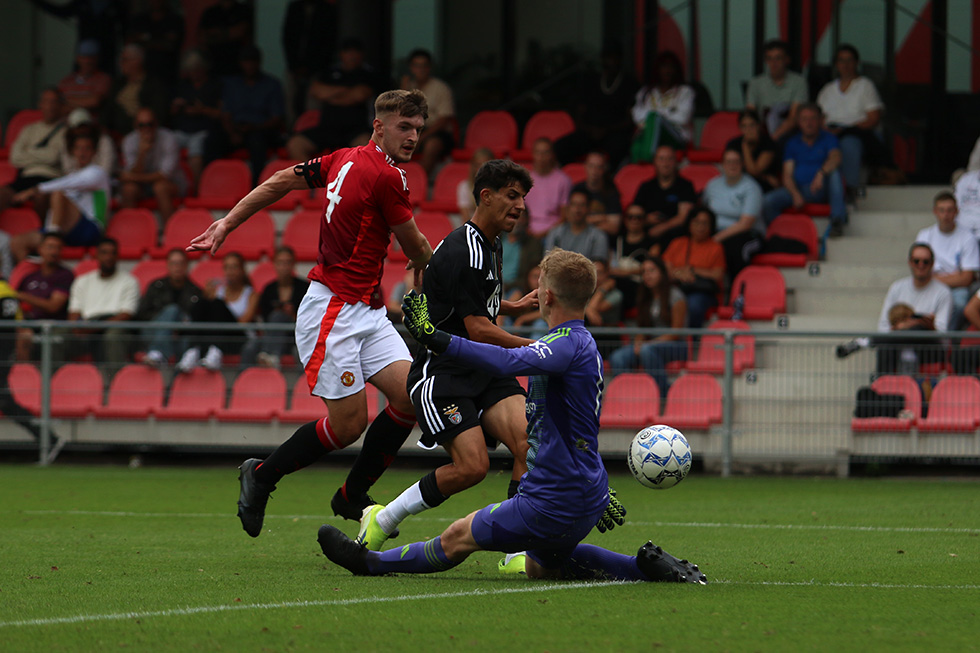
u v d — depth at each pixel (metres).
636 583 16.59
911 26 56.56
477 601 14.95
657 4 60.19
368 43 62.56
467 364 15.16
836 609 14.47
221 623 13.52
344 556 17.27
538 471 15.70
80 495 32.06
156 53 63.72
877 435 38.19
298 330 18.67
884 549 21.19
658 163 48.41
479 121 59.88
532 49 62.53
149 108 59.12
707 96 59.19
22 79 67.12
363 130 55.56
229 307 43.47
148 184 55.56
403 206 18.14
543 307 16.19
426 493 17.33
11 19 66.81
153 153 55.59
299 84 63.38
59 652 11.99
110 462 43.84
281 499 31.64
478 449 17.25
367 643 12.38
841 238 49.09
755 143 49.62
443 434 17.34
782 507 29.23
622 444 39.44
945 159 56.41
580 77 61.59
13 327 42.50
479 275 17.78
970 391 37.38
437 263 17.95
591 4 61.44
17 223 54.34
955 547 21.48
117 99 59.75
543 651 11.98
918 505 29.53
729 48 58.91
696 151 55.97
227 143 59.25
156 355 41.88
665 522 25.98
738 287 45.84
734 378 39.88
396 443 19.09
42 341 42.38
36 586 16.53
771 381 39.22
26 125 61.84
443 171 54.12
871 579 17.33
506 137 59.22
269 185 18.69
